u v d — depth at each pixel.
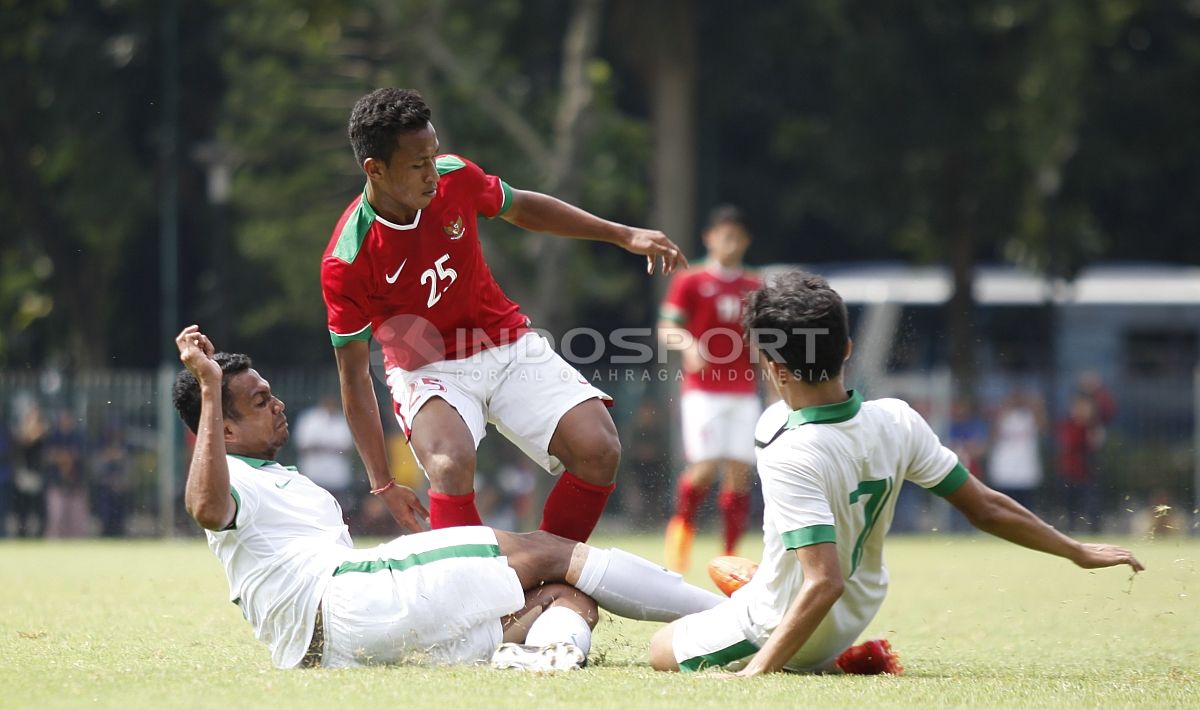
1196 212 81.12
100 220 79.06
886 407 15.26
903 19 73.38
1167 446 60.19
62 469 54.44
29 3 77.69
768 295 14.81
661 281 74.50
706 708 12.40
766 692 13.33
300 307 79.44
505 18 74.06
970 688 13.87
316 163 76.75
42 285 84.88
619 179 73.56
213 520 15.05
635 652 17.48
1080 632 19.61
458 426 18.42
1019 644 18.42
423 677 14.09
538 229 19.94
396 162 17.41
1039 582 26.69
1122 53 73.69
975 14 71.44
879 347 69.69
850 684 13.99
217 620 19.73
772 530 14.91
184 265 84.88
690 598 16.53
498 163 73.25
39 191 80.19
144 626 19.02
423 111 17.50
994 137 72.88
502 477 60.22
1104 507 57.00
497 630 15.56
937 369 73.44
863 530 14.95
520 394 19.03
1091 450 57.03
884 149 74.75
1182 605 22.56
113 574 28.67
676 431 57.34
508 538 16.28
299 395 56.97
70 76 77.56
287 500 15.76
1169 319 72.12
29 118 79.25
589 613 16.14
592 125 68.56
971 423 56.69
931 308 74.44
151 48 79.00
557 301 69.44
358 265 18.09
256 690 13.24
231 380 15.96
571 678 14.11
